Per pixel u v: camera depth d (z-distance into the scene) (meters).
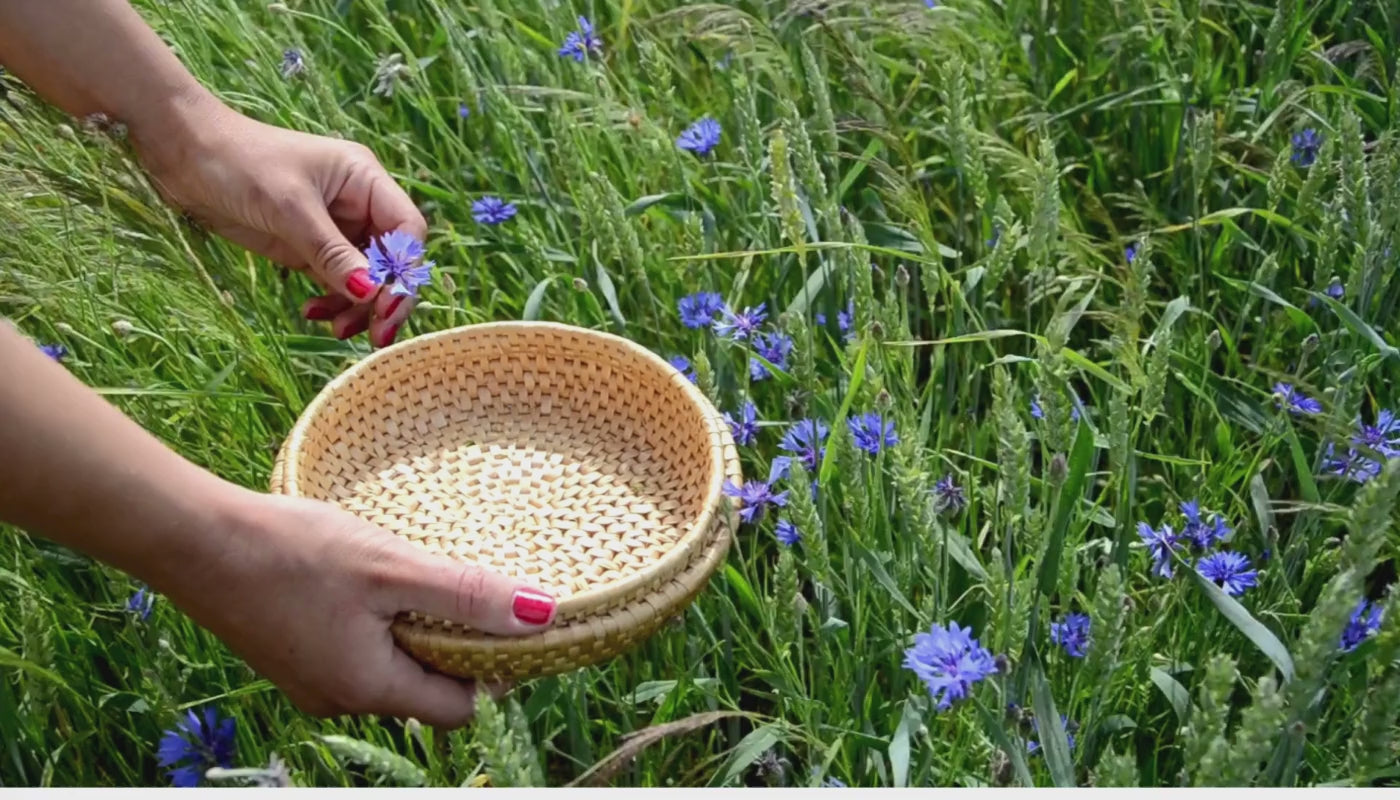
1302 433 1.14
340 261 1.07
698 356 1.02
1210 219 1.19
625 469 1.00
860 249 1.05
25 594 0.96
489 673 0.85
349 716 0.98
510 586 0.83
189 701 1.02
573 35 1.34
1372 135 1.38
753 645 1.07
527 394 1.04
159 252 1.09
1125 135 1.42
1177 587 0.98
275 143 1.09
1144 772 0.97
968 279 1.19
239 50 1.41
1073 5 1.46
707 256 1.09
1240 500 1.07
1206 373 1.11
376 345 1.10
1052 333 0.92
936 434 1.17
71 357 1.08
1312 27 1.51
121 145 1.03
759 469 1.10
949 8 1.37
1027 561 0.96
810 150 1.09
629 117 1.27
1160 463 1.16
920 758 0.95
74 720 1.02
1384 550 1.06
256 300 1.15
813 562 0.91
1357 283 1.11
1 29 1.03
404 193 1.13
